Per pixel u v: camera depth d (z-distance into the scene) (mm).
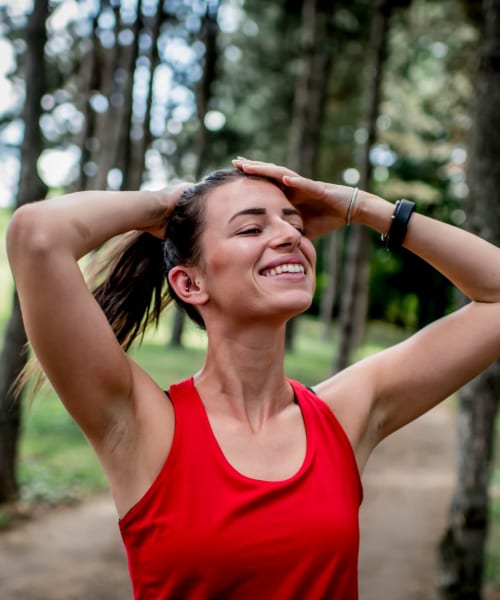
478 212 4527
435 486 9578
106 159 10094
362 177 12039
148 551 1486
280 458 1573
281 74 18484
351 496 1591
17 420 7176
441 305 25766
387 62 17156
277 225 1646
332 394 1758
